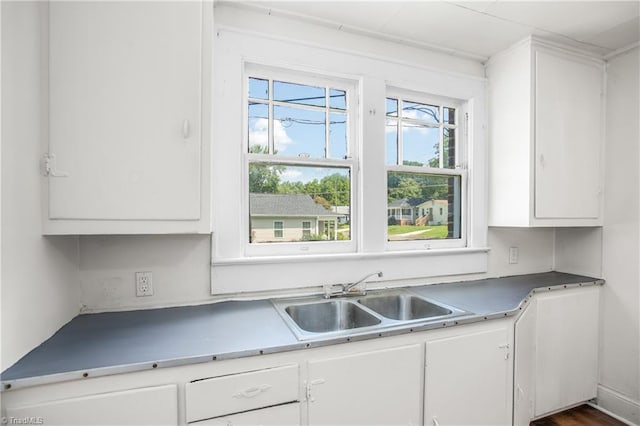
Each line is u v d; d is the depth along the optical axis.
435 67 2.08
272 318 1.42
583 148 2.09
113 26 1.16
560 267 2.47
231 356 1.07
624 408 2.01
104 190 1.16
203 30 1.26
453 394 1.43
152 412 1.00
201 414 1.04
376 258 1.92
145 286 1.53
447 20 1.77
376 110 1.93
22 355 1.00
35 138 1.07
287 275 1.74
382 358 1.29
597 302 2.14
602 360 2.15
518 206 2.00
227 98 1.62
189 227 1.25
